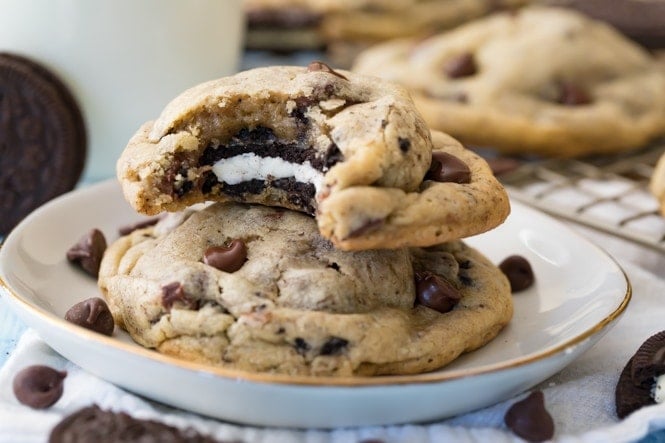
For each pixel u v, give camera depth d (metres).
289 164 0.32
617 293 0.32
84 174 0.43
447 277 0.33
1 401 0.29
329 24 0.63
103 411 0.28
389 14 0.63
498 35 0.51
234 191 0.33
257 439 0.28
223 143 0.32
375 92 0.32
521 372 0.28
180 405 0.29
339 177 0.29
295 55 0.65
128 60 0.41
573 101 0.48
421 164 0.30
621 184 0.44
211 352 0.30
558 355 0.29
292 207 0.33
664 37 0.62
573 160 0.48
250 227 0.32
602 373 0.31
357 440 0.28
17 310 0.30
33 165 0.41
